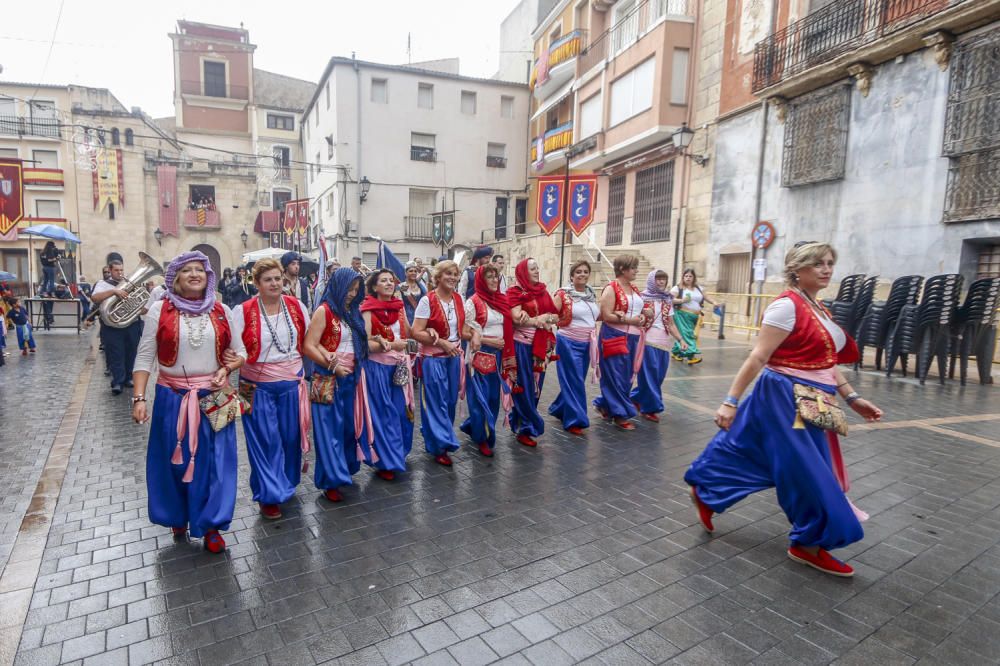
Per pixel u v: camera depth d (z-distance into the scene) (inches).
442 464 193.9
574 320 233.9
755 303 577.9
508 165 1185.4
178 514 134.6
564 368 234.8
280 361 150.4
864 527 148.1
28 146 1244.5
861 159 478.3
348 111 1069.8
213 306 133.4
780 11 554.3
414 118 1114.7
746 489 134.8
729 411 131.1
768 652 98.8
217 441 131.7
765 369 129.6
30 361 406.6
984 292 327.6
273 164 1465.3
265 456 149.9
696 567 127.7
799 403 119.6
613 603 113.6
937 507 160.7
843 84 486.3
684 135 644.1
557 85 1015.6
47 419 247.6
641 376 254.7
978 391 321.4
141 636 102.3
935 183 422.9
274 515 151.6
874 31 458.3
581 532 144.9
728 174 620.1
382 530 145.6
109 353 297.1
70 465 191.0
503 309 204.7
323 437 161.5
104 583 119.6
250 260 622.5
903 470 189.8
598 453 208.8
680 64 678.5
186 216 1337.4
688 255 682.8
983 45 388.5
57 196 1253.7
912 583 121.3
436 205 1144.2
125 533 142.6
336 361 159.2
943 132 414.6
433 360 193.5
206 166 1393.9
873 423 247.8
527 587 119.3
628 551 135.1
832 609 111.7
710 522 144.2
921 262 432.8
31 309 589.0
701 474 142.2
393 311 178.2
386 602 113.6
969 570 126.7
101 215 1268.5
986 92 387.9
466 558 131.4
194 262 128.4
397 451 178.2
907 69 440.5
